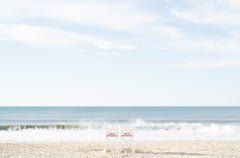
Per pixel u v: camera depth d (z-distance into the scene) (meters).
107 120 53.44
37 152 14.80
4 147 16.36
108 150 15.20
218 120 53.06
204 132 27.66
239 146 18.38
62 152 14.62
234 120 52.62
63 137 23.17
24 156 13.12
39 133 25.58
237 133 27.12
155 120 53.16
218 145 18.72
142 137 23.72
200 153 14.91
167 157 13.20
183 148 17.12
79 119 57.66
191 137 24.14
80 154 13.84
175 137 23.97
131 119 58.38
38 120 53.50
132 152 14.62
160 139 22.70
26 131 27.12
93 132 26.42
